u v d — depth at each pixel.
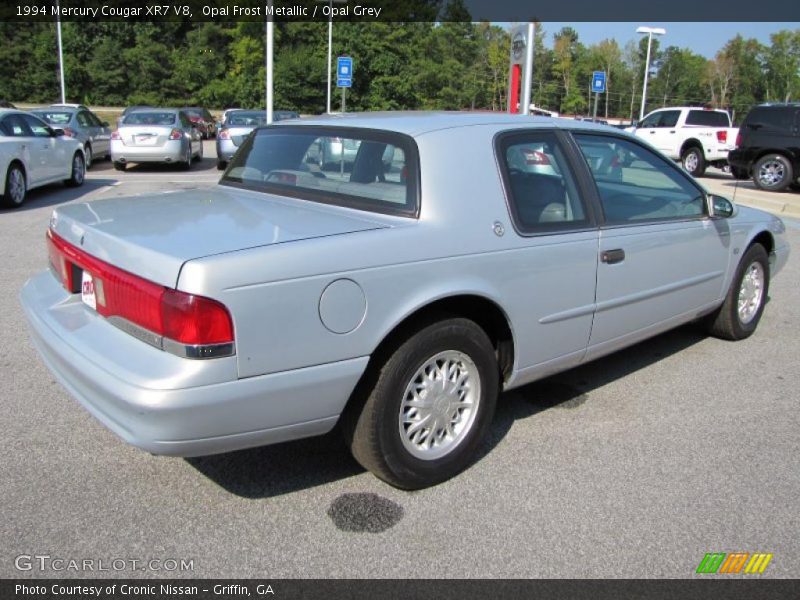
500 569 2.67
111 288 2.77
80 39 58.44
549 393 4.38
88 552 2.71
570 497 3.18
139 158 16.53
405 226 2.99
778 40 95.25
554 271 3.49
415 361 3.02
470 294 3.10
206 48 59.12
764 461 3.55
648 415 4.07
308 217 3.13
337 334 2.74
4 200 10.36
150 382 2.48
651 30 33.62
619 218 3.93
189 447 2.57
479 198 3.22
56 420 3.78
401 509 3.05
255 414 2.63
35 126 11.81
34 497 3.06
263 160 3.97
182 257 2.53
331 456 3.51
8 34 56.97
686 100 102.31
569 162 3.73
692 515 3.06
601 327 3.89
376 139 3.35
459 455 3.30
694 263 4.55
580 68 88.31
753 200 13.75
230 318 2.50
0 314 5.52
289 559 2.70
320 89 55.41
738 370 4.83
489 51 65.31
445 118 3.51
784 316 6.21
